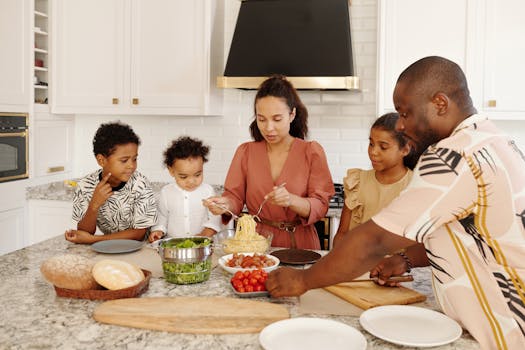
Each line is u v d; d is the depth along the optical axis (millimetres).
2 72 3186
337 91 3467
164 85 3434
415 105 1155
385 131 1984
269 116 2027
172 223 2223
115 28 3488
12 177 3309
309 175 2150
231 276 1555
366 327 1136
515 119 2932
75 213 2146
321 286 1248
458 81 1137
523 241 1050
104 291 1314
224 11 3594
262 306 1259
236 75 3197
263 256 1608
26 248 1845
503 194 1036
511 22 2893
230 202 2105
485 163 1038
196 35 3357
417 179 1091
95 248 1771
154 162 3816
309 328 1133
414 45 3014
